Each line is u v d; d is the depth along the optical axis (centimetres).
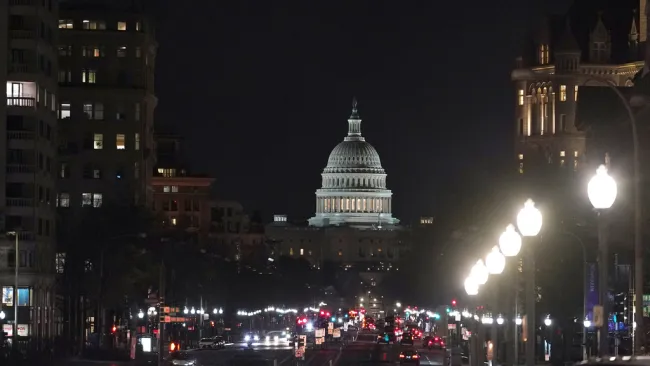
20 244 16312
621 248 12650
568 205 13475
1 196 16362
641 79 17100
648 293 11669
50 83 17562
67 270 16738
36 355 12038
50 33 17662
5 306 16125
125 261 17125
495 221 15000
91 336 17388
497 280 8388
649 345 8631
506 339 9950
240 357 13850
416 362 15600
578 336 14650
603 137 15775
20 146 16550
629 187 12506
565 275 12850
